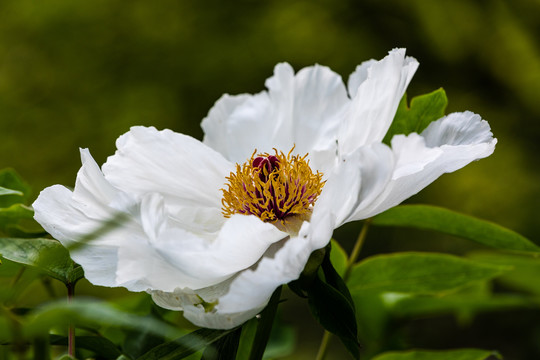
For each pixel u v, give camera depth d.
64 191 0.57
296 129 0.65
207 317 0.54
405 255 0.64
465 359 0.63
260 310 0.55
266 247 0.57
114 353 0.57
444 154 0.57
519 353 1.49
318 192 0.62
